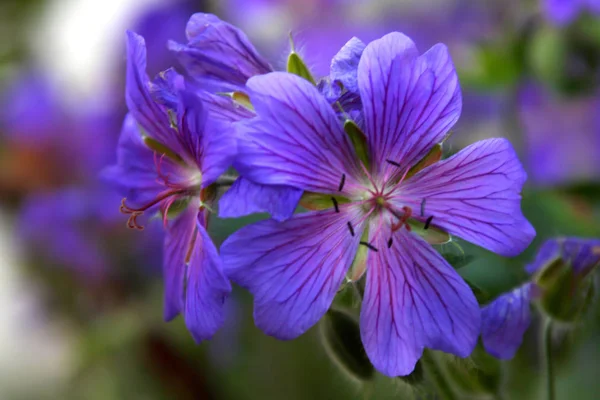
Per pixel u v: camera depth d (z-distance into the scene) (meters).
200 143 0.17
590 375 0.26
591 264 0.19
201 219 0.18
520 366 0.23
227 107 0.18
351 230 0.17
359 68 0.17
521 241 0.17
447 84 0.17
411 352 0.17
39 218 0.27
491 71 0.27
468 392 0.19
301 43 0.20
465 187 0.17
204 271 0.17
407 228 0.17
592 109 0.27
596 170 0.27
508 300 0.18
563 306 0.19
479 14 0.27
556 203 0.25
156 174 0.19
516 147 0.27
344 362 0.19
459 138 0.26
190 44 0.18
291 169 0.17
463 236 0.17
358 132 0.17
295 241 0.17
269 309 0.17
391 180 0.18
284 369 0.27
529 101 0.27
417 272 0.17
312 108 0.17
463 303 0.17
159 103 0.18
